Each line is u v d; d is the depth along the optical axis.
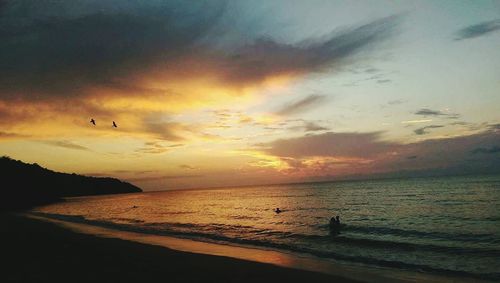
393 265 15.16
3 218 45.88
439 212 37.00
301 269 14.48
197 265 15.09
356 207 48.62
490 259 15.75
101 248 19.59
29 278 12.50
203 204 79.81
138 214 55.72
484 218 30.47
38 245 20.64
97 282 12.12
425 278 12.86
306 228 29.48
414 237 22.86
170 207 72.69
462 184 95.12
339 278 12.90
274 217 41.19
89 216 53.06
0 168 124.88
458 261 15.62
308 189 137.38
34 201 113.62
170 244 22.38
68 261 15.70
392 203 51.69
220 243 22.72
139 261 15.88
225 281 12.59
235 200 88.56
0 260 15.88
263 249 20.05
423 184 112.06
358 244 20.72
